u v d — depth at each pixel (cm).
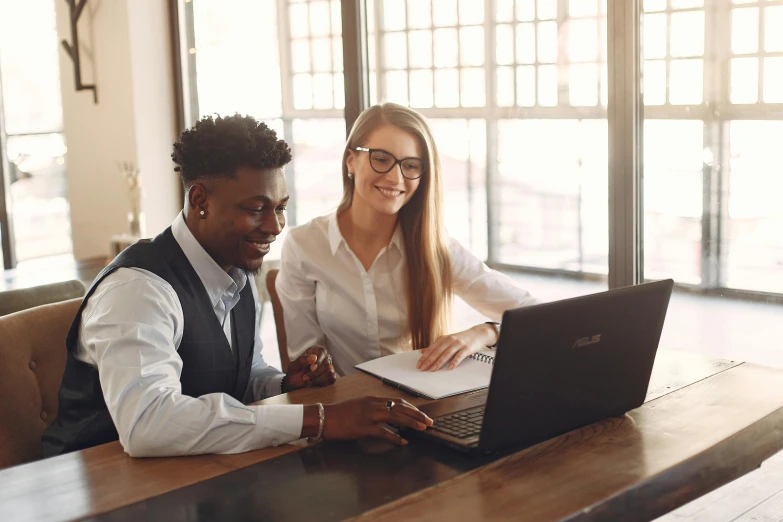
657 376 175
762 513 242
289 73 418
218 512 113
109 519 112
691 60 273
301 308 223
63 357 180
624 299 139
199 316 158
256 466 129
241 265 157
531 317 125
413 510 112
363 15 344
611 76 269
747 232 279
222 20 430
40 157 494
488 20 350
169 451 133
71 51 441
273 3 414
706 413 151
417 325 218
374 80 356
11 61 491
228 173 149
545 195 351
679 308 298
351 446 137
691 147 276
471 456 131
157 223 439
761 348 288
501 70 352
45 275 370
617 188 274
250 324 177
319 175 421
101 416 154
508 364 125
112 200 446
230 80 434
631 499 119
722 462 136
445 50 362
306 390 170
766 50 265
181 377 158
